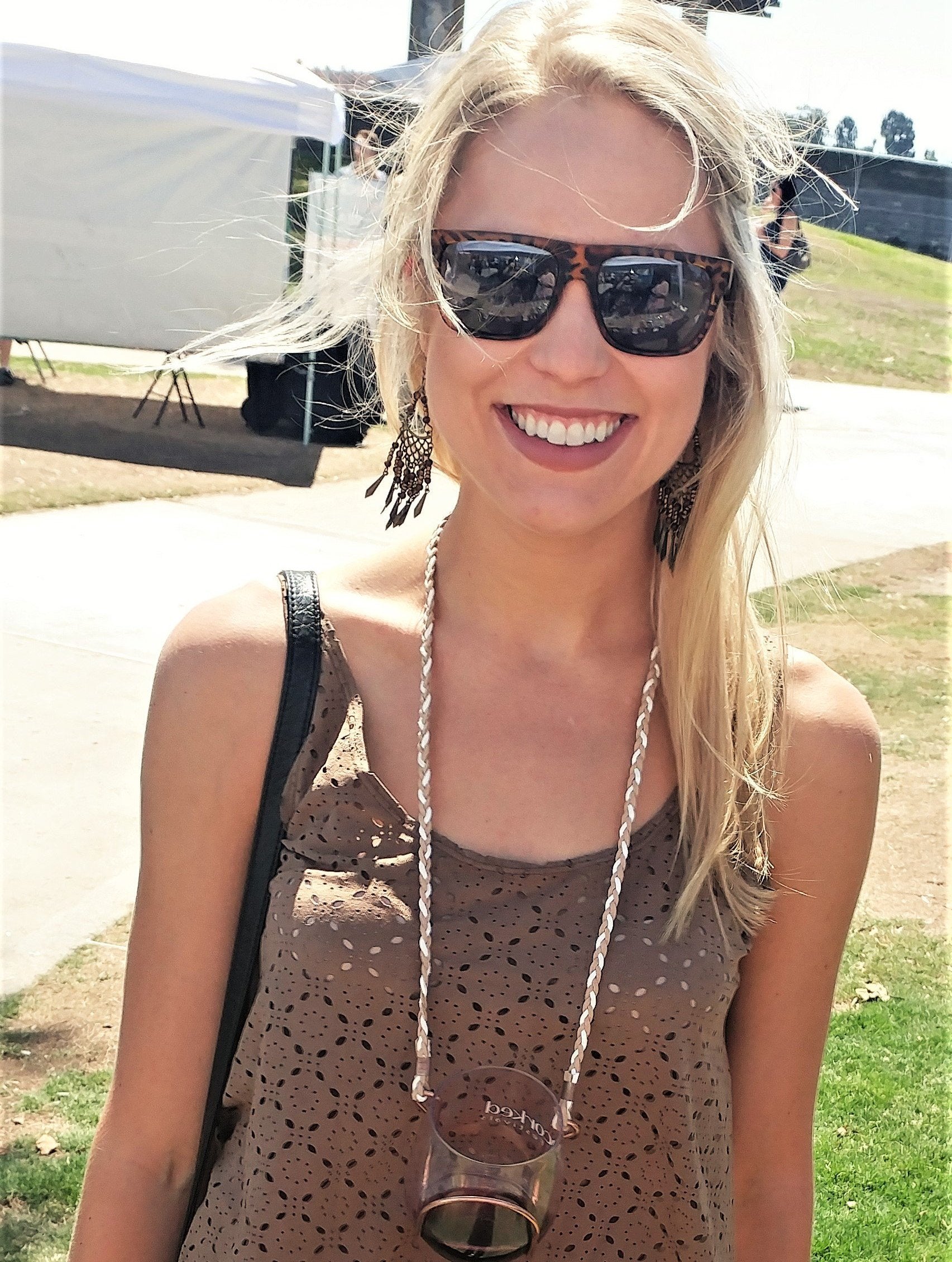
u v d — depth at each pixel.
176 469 9.02
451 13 7.09
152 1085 1.38
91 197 10.30
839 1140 3.41
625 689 1.46
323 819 1.33
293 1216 1.30
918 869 4.66
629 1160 1.33
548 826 1.38
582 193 1.29
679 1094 1.31
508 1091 1.25
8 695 5.10
